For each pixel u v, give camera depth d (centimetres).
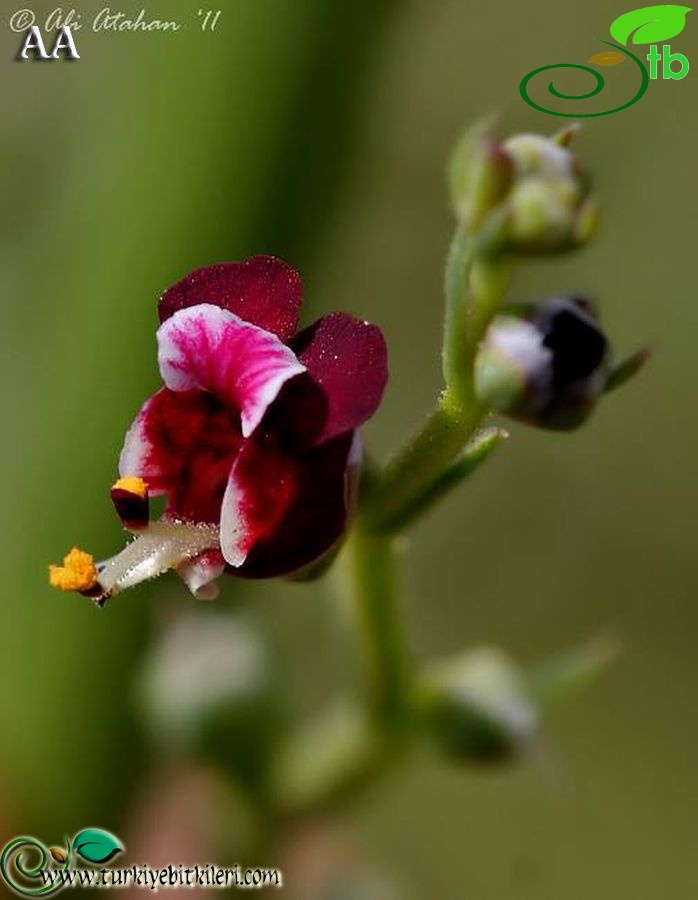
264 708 8
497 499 12
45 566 8
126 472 7
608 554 13
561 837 13
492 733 8
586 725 13
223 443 7
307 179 8
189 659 8
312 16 8
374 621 8
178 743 8
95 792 8
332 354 7
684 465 12
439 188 11
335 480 7
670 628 13
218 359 7
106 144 9
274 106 8
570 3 11
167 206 8
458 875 12
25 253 9
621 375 7
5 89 9
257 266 7
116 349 8
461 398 7
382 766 8
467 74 11
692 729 13
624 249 12
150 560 7
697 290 12
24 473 9
